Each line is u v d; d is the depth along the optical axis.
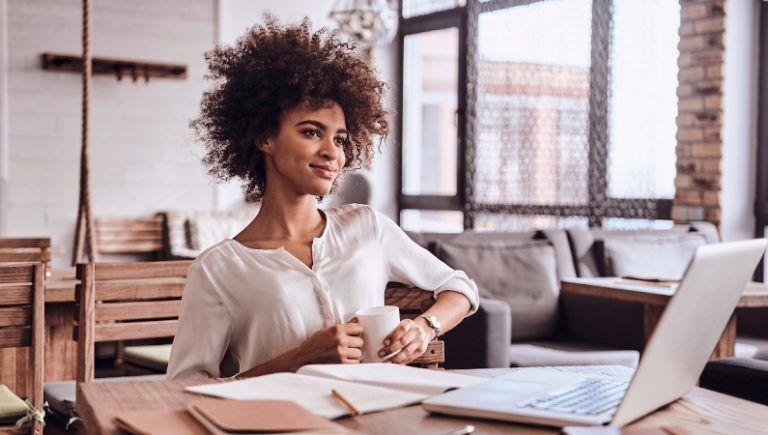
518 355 3.81
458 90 6.76
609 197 5.65
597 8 5.62
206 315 1.57
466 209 6.62
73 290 3.08
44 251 3.53
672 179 5.36
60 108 6.21
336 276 1.63
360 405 1.15
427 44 7.39
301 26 1.75
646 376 1.05
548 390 1.21
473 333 3.71
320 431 0.99
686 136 5.28
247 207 6.85
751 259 1.22
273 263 1.59
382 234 1.75
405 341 1.48
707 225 5.07
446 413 1.13
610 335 4.18
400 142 7.43
